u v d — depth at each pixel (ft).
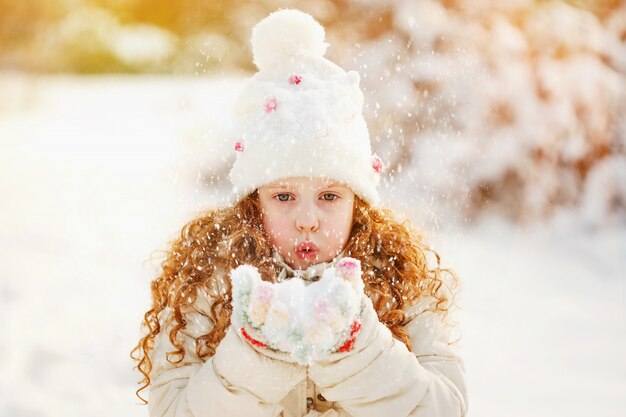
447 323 6.85
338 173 6.17
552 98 23.89
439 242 19.94
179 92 37.45
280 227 6.23
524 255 20.08
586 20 25.67
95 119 44.16
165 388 6.20
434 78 23.54
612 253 20.49
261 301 5.27
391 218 7.10
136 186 26.78
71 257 19.52
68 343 13.91
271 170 6.16
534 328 15.01
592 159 23.77
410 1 24.57
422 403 5.78
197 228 6.86
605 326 15.26
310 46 6.63
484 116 23.57
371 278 6.63
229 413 5.66
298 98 6.28
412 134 23.16
